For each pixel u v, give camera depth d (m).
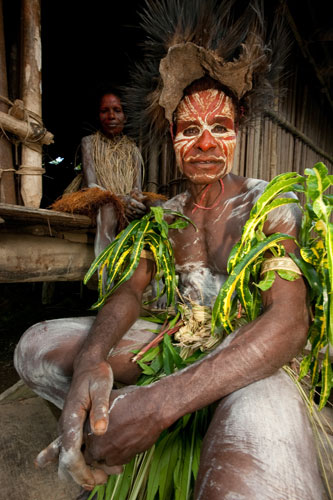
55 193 6.61
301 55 4.55
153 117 1.52
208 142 1.23
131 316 1.21
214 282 1.36
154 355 1.25
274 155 4.10
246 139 3.55
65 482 1.40
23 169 2.01
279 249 1.00
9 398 2.07
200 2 1.30
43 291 4.77
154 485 1.01
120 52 4.79
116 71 4.97
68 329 1.33
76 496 1.33
